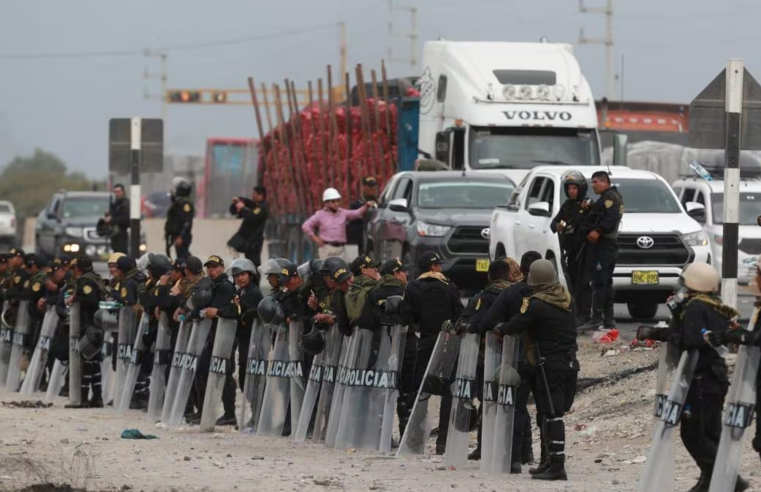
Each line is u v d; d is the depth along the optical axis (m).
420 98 96.62
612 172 70.19
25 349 72.38
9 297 72.06
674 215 67.62
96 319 61.62
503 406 39.03
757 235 82.31
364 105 99.38
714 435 33.00
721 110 50.84
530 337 37.94
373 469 40.56
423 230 75.56
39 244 141.12
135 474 38.28
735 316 32.50
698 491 33.38
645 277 65.38
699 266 32.66
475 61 91.50
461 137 89.75
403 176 82.69
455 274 75.38
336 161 102.88
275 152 117.25
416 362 46.56
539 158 88.50
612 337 60.56
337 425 47.56
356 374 46.62
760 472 37.19
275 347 51.47
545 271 37.66
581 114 89.62
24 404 63.50
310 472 39.25
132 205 79.44
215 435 51.22
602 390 53.12
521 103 89.31
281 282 51.38
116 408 61.06
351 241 87.62
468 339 41.62
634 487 36.06
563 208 62.50
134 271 61.56
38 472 37.53
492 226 74.06
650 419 46.91
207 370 54.00
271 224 119.25
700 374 32.84
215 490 35.00
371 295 46.25
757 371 31.83
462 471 40.28
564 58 92.25
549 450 37.88
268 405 51.50
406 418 47.31
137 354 60.12
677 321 33.19
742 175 89.88
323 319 48.34
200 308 52.97
